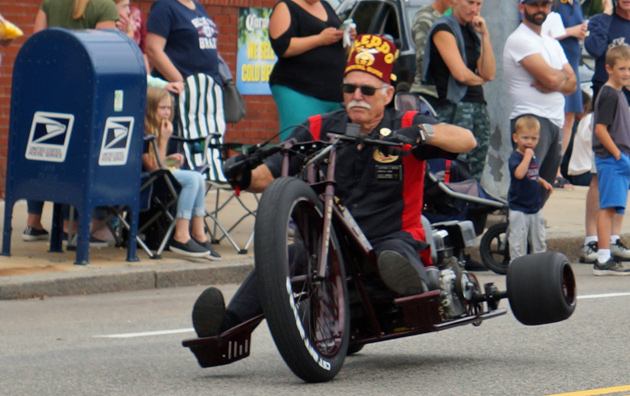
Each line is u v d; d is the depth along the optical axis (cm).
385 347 937
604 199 1461
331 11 1545
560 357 877
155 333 1021
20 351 920
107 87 1304
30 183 1339
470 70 1583
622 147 1459
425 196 1397
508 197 1454
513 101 1585
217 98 1572
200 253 1398
